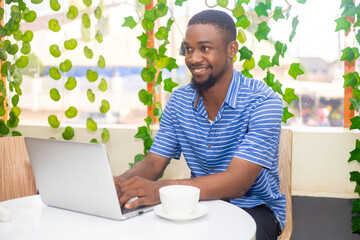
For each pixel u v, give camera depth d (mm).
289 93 1850
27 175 1456
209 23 1246
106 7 2078
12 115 2189
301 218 1900
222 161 1337
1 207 897
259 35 1838
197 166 1396
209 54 1243
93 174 863
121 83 2125
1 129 2217
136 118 2170
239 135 1292
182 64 2012
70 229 826
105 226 843
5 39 2213
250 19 1868
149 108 2111
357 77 1798
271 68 1907
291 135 1448
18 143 1445
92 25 2098
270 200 1327
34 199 1062
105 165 836
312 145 1874
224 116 1293
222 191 1074
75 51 2129
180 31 1978
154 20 1968
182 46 1726
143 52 1991
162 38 1965
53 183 946
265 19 1854
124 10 2053
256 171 1172
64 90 2182
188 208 864
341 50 1793
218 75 1269
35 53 2189
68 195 933
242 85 1312
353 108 1841
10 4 2162
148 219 887
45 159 934
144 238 772
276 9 1814
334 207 1869
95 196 884
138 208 950
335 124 1979
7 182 1400
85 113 2176
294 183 1905
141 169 1360
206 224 851
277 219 1312
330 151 1859
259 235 1158
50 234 797
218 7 1901
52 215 923
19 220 888
